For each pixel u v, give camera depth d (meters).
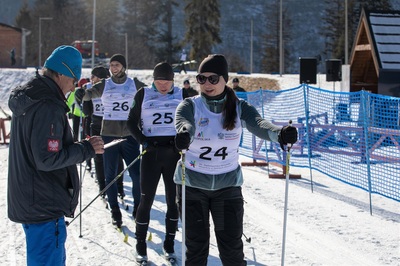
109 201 6.50
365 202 7.53
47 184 3.29
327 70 20.23
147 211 5.11
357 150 9.21
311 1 178.00
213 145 3.72
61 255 3.39
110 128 6.81
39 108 3.18
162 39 73.19
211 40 57.97
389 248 5.43
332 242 5.66
